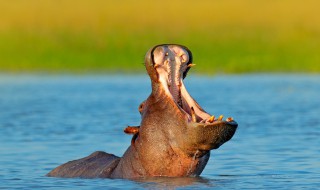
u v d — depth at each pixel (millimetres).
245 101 111250
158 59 45188
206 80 156125
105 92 131625
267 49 199375
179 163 46219
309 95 120812
